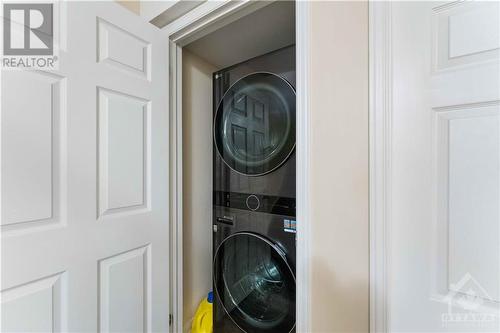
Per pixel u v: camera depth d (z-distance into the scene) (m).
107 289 0.81
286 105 0.96
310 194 0.73
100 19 0.79
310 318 0.72
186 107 1.35
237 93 1.13
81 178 0.74
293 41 1.24
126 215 0.88
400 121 0.65
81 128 0.74
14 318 0.60
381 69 0.66
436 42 0.61
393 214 0.65
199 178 1.43
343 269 0.69
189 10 0.97
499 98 0.54
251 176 1.07
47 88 0.67
